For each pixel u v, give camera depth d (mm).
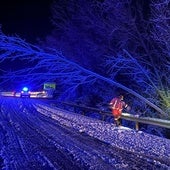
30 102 44156
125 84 30359
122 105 21094
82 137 15227
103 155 11227
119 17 28969
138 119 19156
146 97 26688
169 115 23109
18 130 17266
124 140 14812
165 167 9820
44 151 11844
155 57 27469
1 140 14133
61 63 28734
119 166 9703
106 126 20359
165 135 21219
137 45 28484
